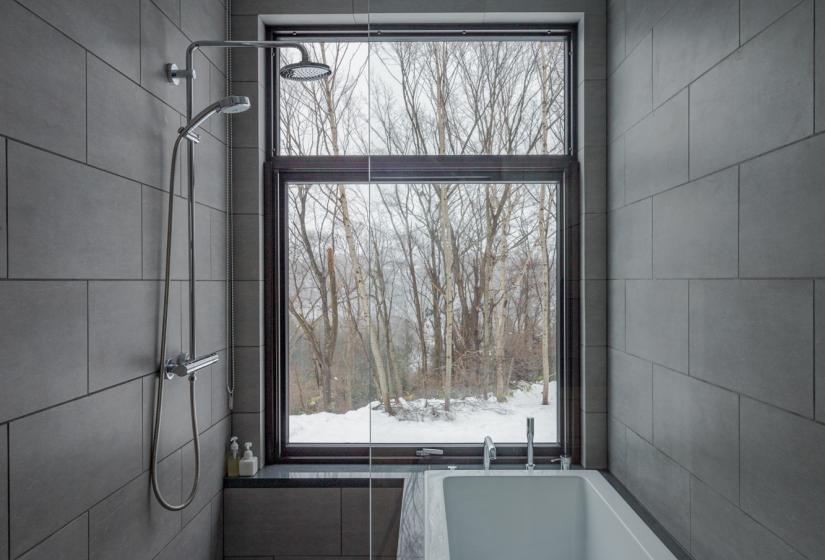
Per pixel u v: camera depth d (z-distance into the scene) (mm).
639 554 1005
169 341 1677
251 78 2244
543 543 1115
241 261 2238
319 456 2336
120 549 1385
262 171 2309
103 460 1306
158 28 1634
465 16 1175
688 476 936
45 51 1103
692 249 924
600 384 1088
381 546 1163
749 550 843
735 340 867
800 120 767
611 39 1090
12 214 1004
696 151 933
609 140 1085
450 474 1158
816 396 743
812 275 751
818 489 743
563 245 1119
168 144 1695
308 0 2236
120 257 1399
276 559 2117
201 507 1918
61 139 1153
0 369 968
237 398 2232
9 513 985
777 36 795
